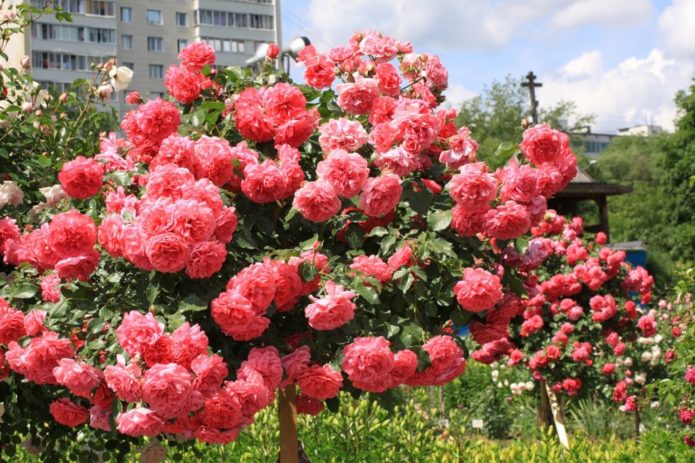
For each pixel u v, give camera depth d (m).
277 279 3.22
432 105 4.30
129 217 3.29
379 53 4.25
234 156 3.58
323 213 3.36
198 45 4.13
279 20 62.12
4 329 3.47
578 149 59.19
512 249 3.97
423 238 3.55
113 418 3.13
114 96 56.03
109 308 3.25
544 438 7.05
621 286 9.59
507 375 12.01
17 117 4.86
